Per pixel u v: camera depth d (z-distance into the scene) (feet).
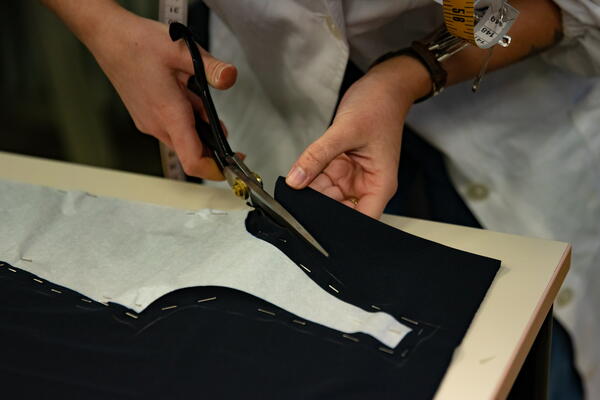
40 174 2.48
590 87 3.05
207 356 1.58
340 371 1.52
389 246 1.90
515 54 2.68
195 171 2.39
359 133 2.13
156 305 1.75
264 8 2.64
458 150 3.03
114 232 2.04
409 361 1.55
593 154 3.06
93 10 2.50
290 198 1.99
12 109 5.42
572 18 2.62
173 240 1.99
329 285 1.77
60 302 1.77
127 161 5.23
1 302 1.77
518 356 1.61
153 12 4.15
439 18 2.77
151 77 2.40
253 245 1.85
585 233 3.12
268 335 1.63
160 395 1.49
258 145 3.14
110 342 1.64
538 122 3.06
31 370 1.57
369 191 2.19
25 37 4.88
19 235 2.02
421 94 2.48
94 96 4.86
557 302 3.13
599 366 3.31
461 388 1.50
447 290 1.78
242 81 3.10
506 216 3.12
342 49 2.61
